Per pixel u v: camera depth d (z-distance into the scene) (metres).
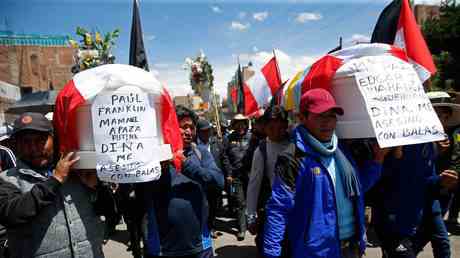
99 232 2.13
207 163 2.82
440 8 24.20
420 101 2.03
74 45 5.11
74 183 2.02
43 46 26.38
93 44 5.08
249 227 3.39
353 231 2.14
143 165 1.85
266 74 5.98
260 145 3.41
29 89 25.28
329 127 2.04
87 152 1.84
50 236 1.88
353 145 2.37
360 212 2.13
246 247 5.17
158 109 2.01
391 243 2.68
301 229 2.06
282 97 3.45
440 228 2.77
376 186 2.74
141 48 3.57
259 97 5.98
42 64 26.34
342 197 2.07
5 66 24.06
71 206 1.97
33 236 1.86
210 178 2.66
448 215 5.67
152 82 1.95
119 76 1.85
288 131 3.28
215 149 6.73
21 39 25.27
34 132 1.86
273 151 3.26
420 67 2.77
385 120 1.91
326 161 2.06
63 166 1.80
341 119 2.10
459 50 22.59
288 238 2.15
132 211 2.79
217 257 4.78
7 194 1.80
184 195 2.65
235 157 5.61
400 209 2.62
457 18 21.98
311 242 2.03
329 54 2.24
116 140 1.82
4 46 24.25
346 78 2.03
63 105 1.88
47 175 1.97
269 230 2.09
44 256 1.86
